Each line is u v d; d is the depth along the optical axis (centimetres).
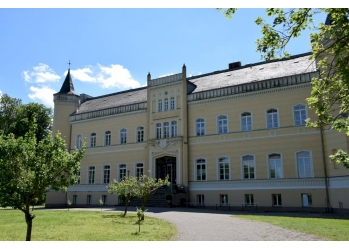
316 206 2461
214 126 3047
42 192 1067
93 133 3950
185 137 3152
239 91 2939
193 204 3017
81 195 3819
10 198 1008
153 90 3478
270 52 1291
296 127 2631
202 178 3045
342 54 1263
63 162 1066
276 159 2703
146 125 3503
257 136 2798
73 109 4228
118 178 3612
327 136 2483
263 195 2689
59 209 3039
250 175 2798
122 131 3725
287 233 1236
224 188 2888
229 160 2912
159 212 2316
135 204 3130
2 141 1035
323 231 1252
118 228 1478
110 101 4131
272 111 2781
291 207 2555
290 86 2691
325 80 1315
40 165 1030
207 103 3117
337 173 2362
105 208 2927
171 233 1309
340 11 1150
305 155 2581
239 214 2141
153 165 3328
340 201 2320
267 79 2816
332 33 1260
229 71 3462
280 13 1230
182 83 3278
